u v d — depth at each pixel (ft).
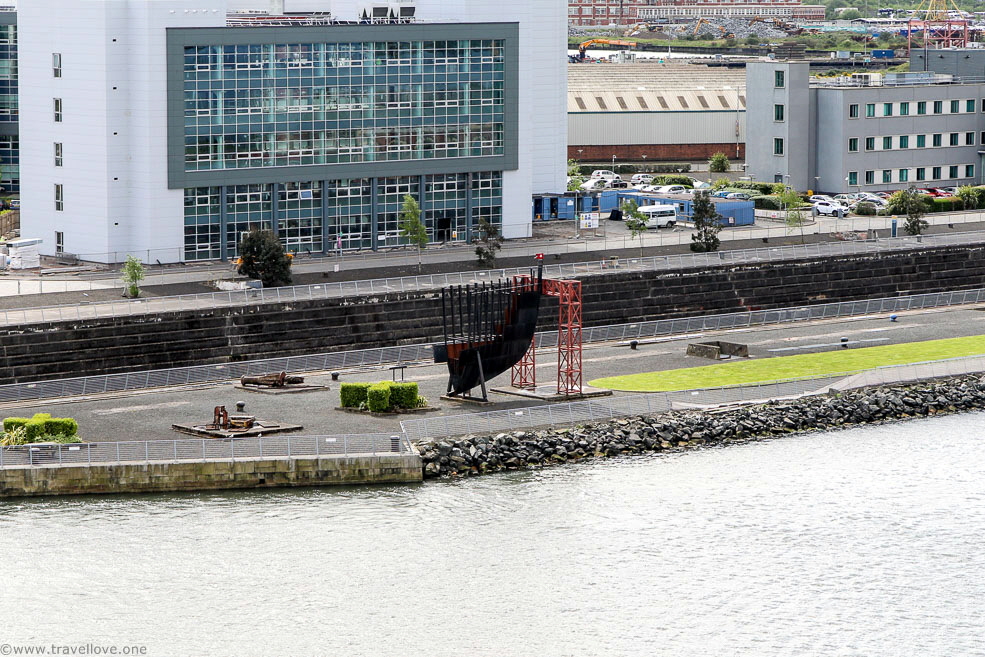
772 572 514.27
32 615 473.67
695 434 630.33
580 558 518.78
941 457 624.18
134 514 539.70
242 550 515.09
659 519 552.00
